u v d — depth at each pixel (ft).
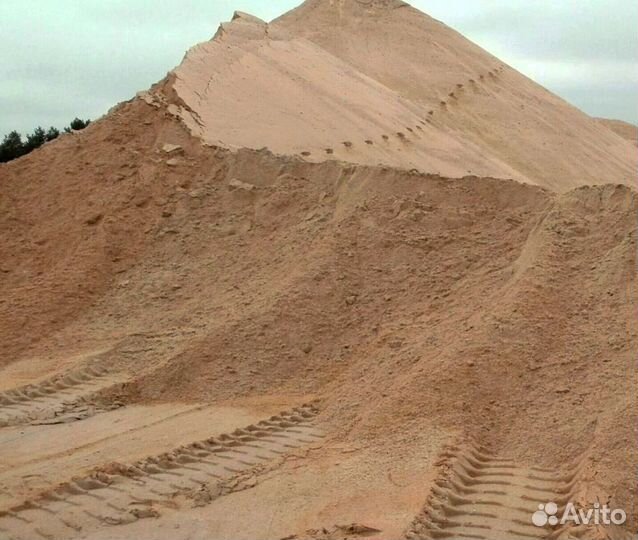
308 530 20.16
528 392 26.30
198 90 54.95
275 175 45.29
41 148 51.03
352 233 38.24
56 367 34.30
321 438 27.02
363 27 104.06
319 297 35.37
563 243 32.63
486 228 37.52
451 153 67.82
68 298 39.60
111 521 21.06
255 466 24.76
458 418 25.61
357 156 54.85
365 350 32.78
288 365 32.86
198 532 20.44
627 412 23.35
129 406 31.19
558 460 23.31
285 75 65.77
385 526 19.92
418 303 34.32
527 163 81.61
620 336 27.20
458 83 94.53
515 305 29.37
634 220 32.19
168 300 39.11
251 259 40.50
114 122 50.78
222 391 31.86
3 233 44.78
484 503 21.57
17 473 24.41
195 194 45.09
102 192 46.26
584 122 99.25
